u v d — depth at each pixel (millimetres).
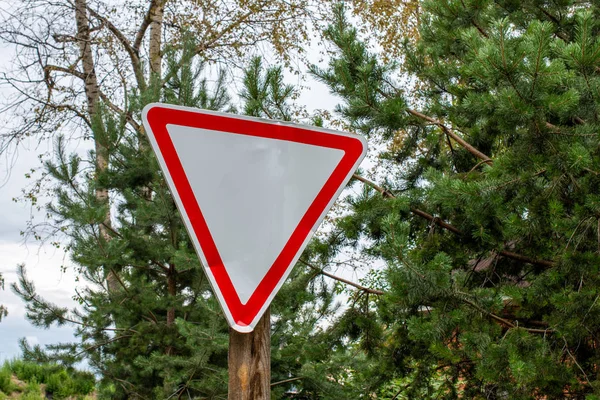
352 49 5855
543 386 4805
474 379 6168
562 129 4750
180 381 7488
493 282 6297
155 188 8398
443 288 4934
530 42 4191
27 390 13531
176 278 8938
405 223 4992
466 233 6023
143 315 8891
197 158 2082
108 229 9211
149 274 9164
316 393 8266
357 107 5738
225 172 2098
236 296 2059
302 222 2139
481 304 5160
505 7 6676
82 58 13906
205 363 7430
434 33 7227
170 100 9289
